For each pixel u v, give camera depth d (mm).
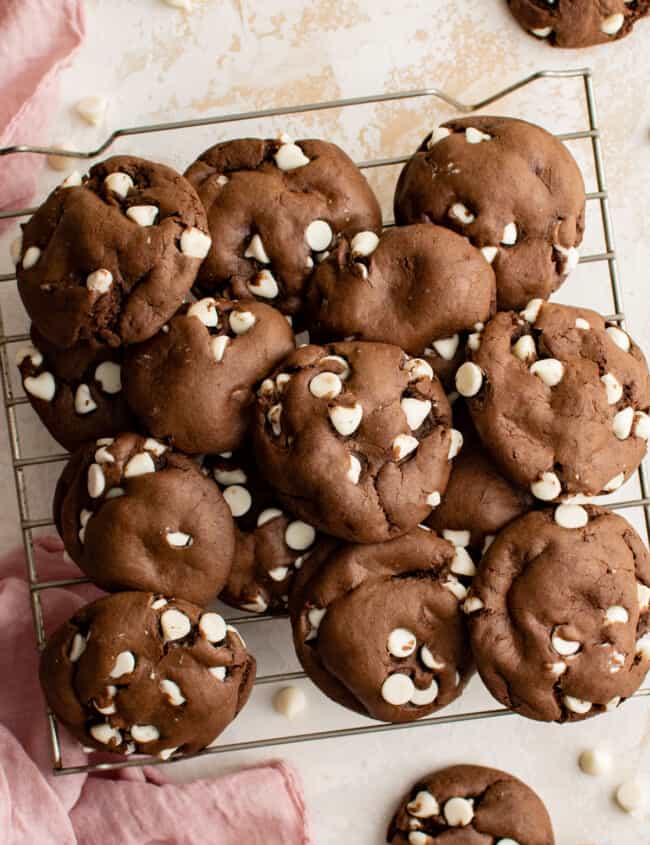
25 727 659
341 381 591
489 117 636
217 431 600
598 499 683
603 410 598
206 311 602
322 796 685
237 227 619
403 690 603
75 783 653
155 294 586
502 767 688
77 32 681
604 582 597
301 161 626
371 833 685
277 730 684
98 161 687
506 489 617
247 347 601
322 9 692
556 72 656
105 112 689
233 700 602
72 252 589
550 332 604
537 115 693
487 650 596
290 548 628
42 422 655
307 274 621
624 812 690
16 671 662
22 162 675
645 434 608
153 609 594
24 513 647
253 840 668
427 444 595
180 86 691
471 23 694
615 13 677
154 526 598
